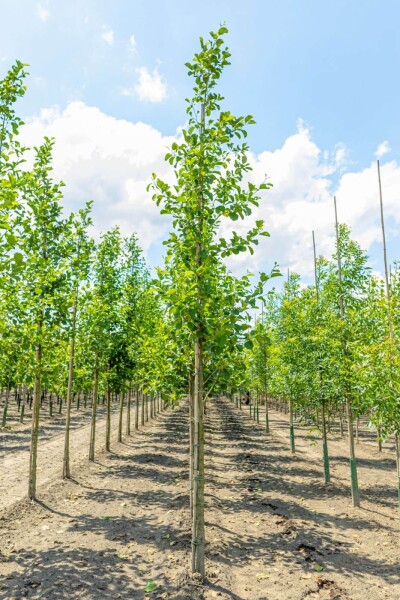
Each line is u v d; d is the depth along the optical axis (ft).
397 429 25.17
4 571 19.77
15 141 24.18
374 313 29.35
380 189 33.45
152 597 17.47
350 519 28.96
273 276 20.16
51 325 32.73
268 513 29.66
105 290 50.44
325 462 40.09
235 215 20.75
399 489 28.17
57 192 34.96
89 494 33.60
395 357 25.48
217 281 24.25
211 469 44.09
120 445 58.08
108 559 21.25
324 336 35.70
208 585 18.35
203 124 22.13
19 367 30.55
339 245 38.34
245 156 21.59
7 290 23.93
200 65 22.13
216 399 165.68
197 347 20.85
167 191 21.06
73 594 17.75
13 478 38.75
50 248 34.83
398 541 24.73
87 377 52.90
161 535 24.56
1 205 18.57
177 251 21.63
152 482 37.76
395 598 17.99
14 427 73.41
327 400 39.99
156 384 31.24
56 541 23.54
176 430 75.82
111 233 52.95
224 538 24.54
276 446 59.88
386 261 32.14
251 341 19.72
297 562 21.54
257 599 17.67
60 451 53.26
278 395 73.67
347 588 18.84
